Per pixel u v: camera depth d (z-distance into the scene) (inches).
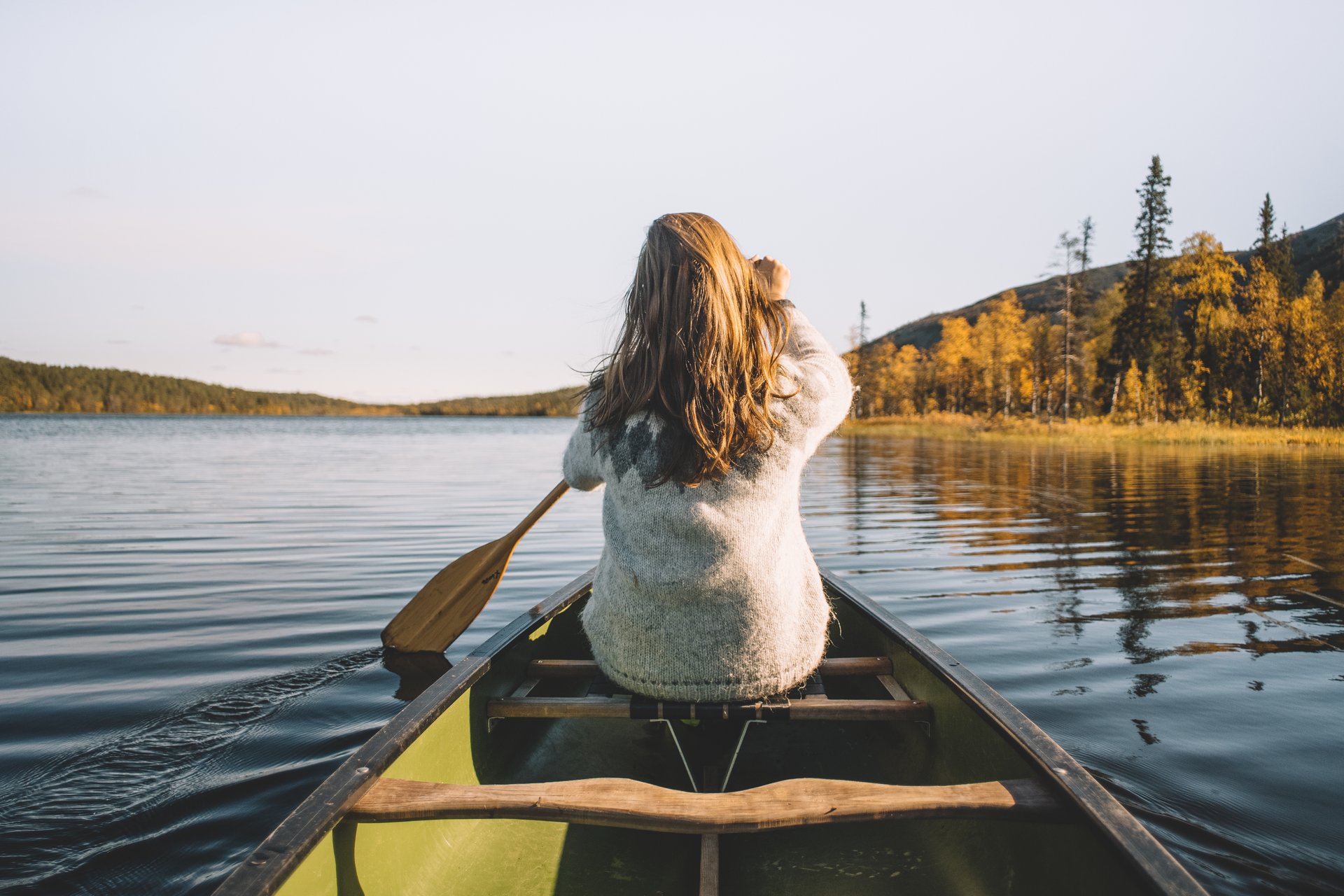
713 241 62.8
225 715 133.0
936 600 214.2
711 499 60.7
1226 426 1374.3
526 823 77.8
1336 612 199.2
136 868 88.3
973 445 1154.7
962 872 70.1
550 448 1254.9
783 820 54.8
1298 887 82.8
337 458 944.9
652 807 55.7
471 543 309.0
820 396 63.7
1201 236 1679.4
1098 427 1379.2
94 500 453.7
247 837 94.9
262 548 297.4
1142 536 322.3
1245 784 106.7
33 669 156.7
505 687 90.8
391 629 154.2
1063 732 125.0
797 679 69.0
